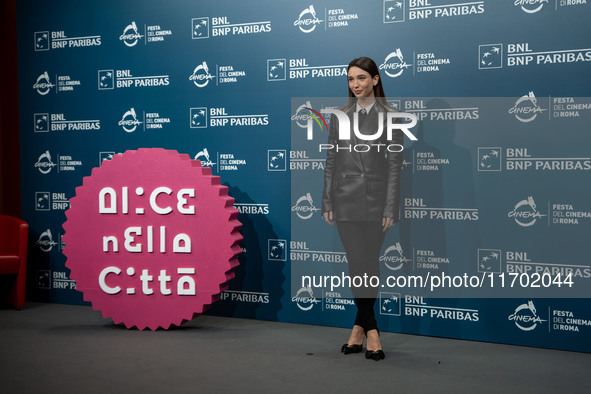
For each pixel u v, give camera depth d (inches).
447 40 149.8
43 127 198.1
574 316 140.3
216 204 155.0
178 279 158.4
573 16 137.6
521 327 145.3
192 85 178.5
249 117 172.2
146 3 182.7
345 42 161.0
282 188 169.3
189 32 178.2
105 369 125.5
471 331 150.3
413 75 153.6
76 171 194.2
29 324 167.9
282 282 170.2
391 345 145.6
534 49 141.3
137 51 184.7
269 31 169.0
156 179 159.6
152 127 183.9
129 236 161.6
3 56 209.5
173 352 138.6
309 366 127.6
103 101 189.8
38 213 199.8
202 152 178.1
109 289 162.6
